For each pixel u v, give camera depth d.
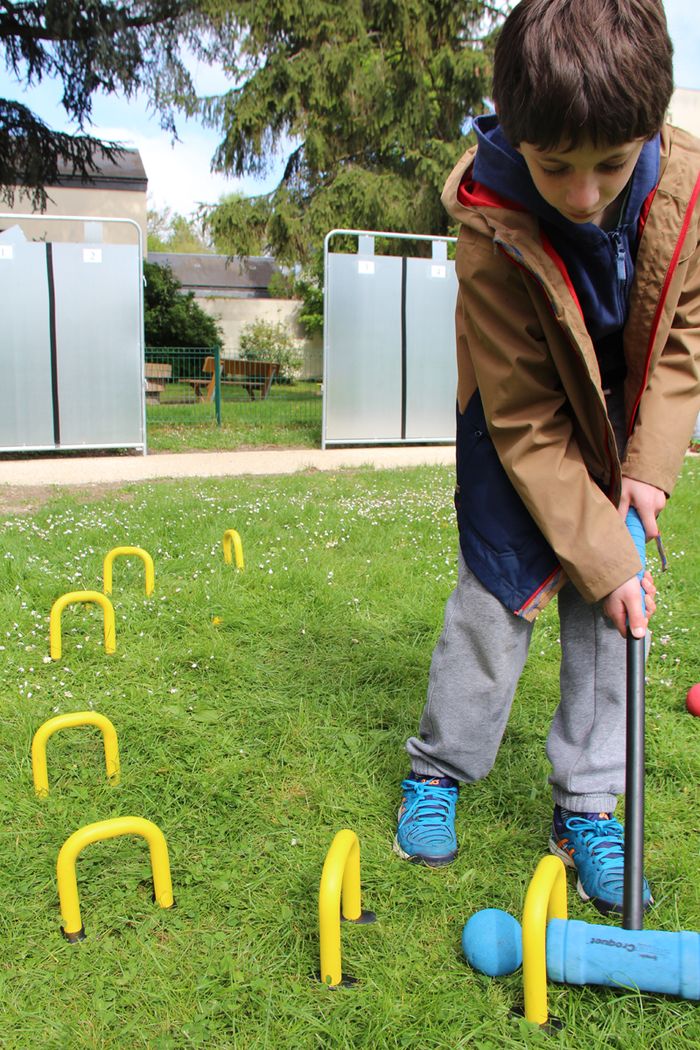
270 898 2.24
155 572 5.04
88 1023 1.86
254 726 3.17
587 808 2.29
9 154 18.34
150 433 13.13
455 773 2.40
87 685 3.52
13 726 3.13
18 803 2.64
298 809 2.65
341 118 21.83
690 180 1.88
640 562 1.96
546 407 2.04
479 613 2.23
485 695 2.28
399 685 3.56
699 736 3.09
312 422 14.80
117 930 2.14
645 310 1.96
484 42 21.83
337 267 11.21
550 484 2.01
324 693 3.46
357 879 2.13
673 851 2.39
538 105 1.54
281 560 5.25
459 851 2.42
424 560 5.34
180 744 3.03
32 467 9.90
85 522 6.27
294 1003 1.88
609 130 1.53
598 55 1.50
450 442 12.60
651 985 1.77
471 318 2.05
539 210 1.84
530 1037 1.76
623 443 2.16
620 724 2.27
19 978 1.98
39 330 10.35
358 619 4.27
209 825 2.56
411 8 20.72
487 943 1.95
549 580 2.15
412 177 22.16
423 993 1.91
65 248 10.27
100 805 2.66
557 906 1.90
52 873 2.34
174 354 18.25
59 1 16.09
